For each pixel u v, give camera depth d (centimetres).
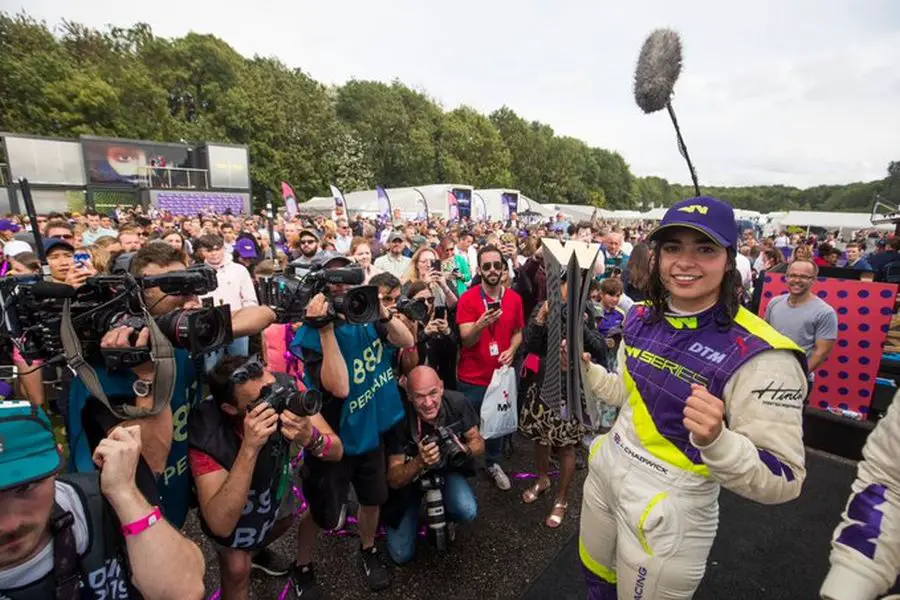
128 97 3447
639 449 144
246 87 3922
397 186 4569
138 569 107
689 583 136
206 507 156
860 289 367
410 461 236
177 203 2402
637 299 530
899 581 121
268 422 149
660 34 193
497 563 249
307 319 191
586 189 7094
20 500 87
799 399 124
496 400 302
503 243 639
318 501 211
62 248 333
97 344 135
